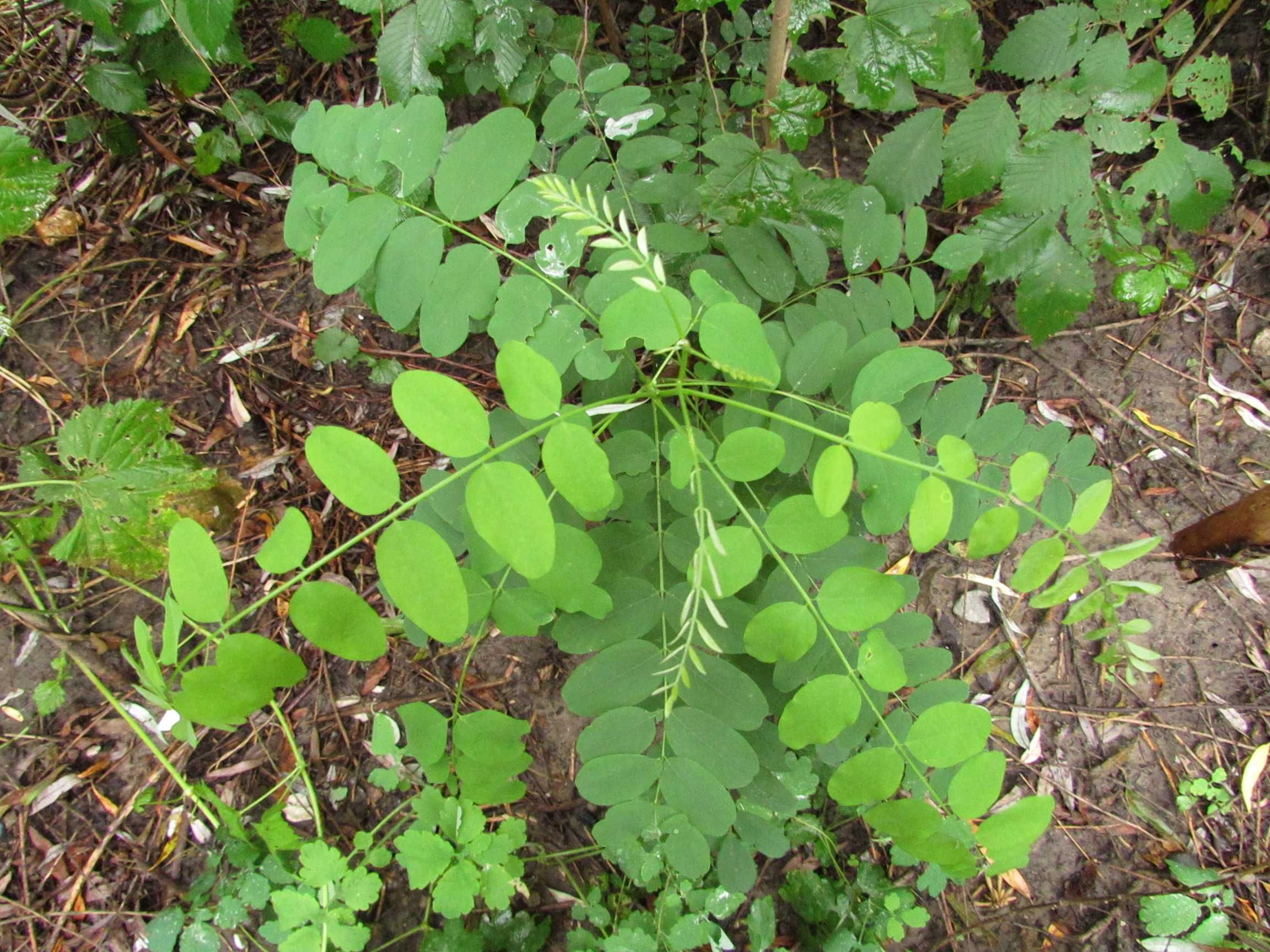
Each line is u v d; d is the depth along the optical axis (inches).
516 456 60.7
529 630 54.6
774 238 66.9
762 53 87.3
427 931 72.0
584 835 80.1
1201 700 86.0
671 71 90.3
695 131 78.5
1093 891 81.2
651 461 60.1
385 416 88.4
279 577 83.8
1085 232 79.0
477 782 55.4
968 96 92.1
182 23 76.0
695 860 50.2
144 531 72.1
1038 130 73.9
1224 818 82.9
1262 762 83.7
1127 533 89.4
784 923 79.0
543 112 79.7
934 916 80.6
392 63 73.4
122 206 92.2
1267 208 95.0
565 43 79.6
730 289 65.9
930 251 95.0
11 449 84.5
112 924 75.9
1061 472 58.4
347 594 39.1
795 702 45.0
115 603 82.8
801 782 60.7
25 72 92.9
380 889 70.5
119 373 87.9
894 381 50.4
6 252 89.3
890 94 69.2
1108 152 93.8
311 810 78.5
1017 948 79.8
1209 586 88.1
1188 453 91.6
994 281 81.5
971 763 42.4
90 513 71.2
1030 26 72.1
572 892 78.6
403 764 80.5
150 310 90.1
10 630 82.0
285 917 65.2
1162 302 87.9
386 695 82.7
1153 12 70.4
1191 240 96.4
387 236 51.9
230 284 91.3
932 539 44.0
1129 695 86.4
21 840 77.4
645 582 56.2
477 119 92.6
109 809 78.6
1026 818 41.3
